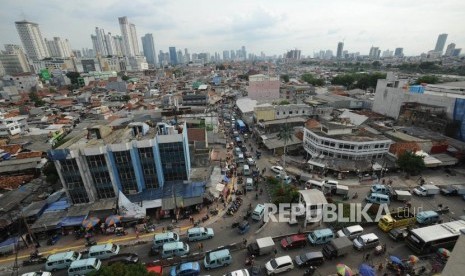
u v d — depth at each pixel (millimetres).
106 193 51719
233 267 38562
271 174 67625
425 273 35344
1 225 46469
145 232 46688
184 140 54625
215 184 58844
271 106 105062
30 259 41188
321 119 97875
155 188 54781
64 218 47062
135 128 55844
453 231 39250
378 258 39031
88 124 85250
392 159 66625
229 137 97188
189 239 43844
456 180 61344
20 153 77438
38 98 162625
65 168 47906
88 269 37188
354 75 197000
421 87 99750
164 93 169000
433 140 74562
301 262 37531
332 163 65438
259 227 47656
